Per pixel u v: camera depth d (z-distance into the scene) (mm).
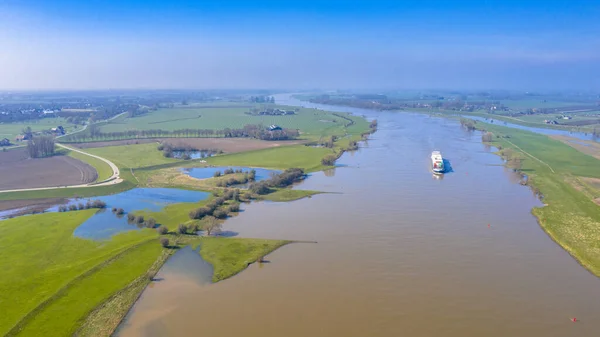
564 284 84375
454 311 75500
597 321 72500
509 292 81562
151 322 73000
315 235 109625
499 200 136375
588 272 89125
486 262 93688
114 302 78688
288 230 113250
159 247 101625
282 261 95125
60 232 110688
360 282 85562
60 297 79375
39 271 89375
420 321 72688
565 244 101688
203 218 121438
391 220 119250
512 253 98125
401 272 89438
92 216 124000
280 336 68812
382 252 98938
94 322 72750
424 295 80688
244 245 103000
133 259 95250
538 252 98625
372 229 112938
